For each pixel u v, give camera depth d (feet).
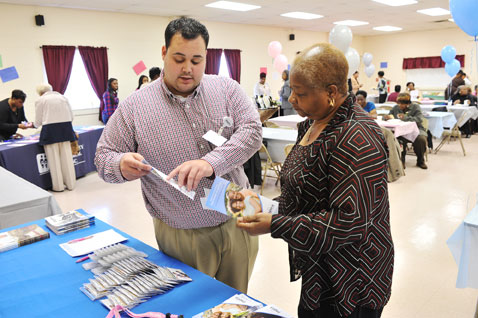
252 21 32.91
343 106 3.14
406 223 11.52
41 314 3.63
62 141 15.25
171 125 4.39
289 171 3.47
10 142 15.35
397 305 7.40
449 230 10.96
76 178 17.74
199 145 4.48
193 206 4.56
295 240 3.01
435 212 12.40
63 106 15.15
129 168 3.96
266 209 3.47
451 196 13.98
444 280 8.28
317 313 3.49
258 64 36.52
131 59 27.27
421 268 8.82
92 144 18.76
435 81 44.24
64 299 3.88
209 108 4.48
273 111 22.81
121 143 4.50
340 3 25.99
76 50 24.58
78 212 6.31
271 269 8.96
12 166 14.03
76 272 4.47
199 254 4.85
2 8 21.16
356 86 26.03
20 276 4.40
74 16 24.04
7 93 21.83
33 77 22.80
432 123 21.21
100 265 4.56
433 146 23.90
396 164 16.05
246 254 5.23
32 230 5.64
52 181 15.62
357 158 2.92
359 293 3.32
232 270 5.20
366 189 2.92
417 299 7.59
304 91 3.11
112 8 24.50
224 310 3.54
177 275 4.17
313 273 3.41
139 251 4.89
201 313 3.55
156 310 3.63
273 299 7.75
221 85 4.67
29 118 22.82
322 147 3.14
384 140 3.16
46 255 4.95
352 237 2.96
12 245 5.15
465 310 7.21
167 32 4.00
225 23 33.09
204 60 4.12
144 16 27.58
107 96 21.71
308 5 26.30
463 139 26.22
